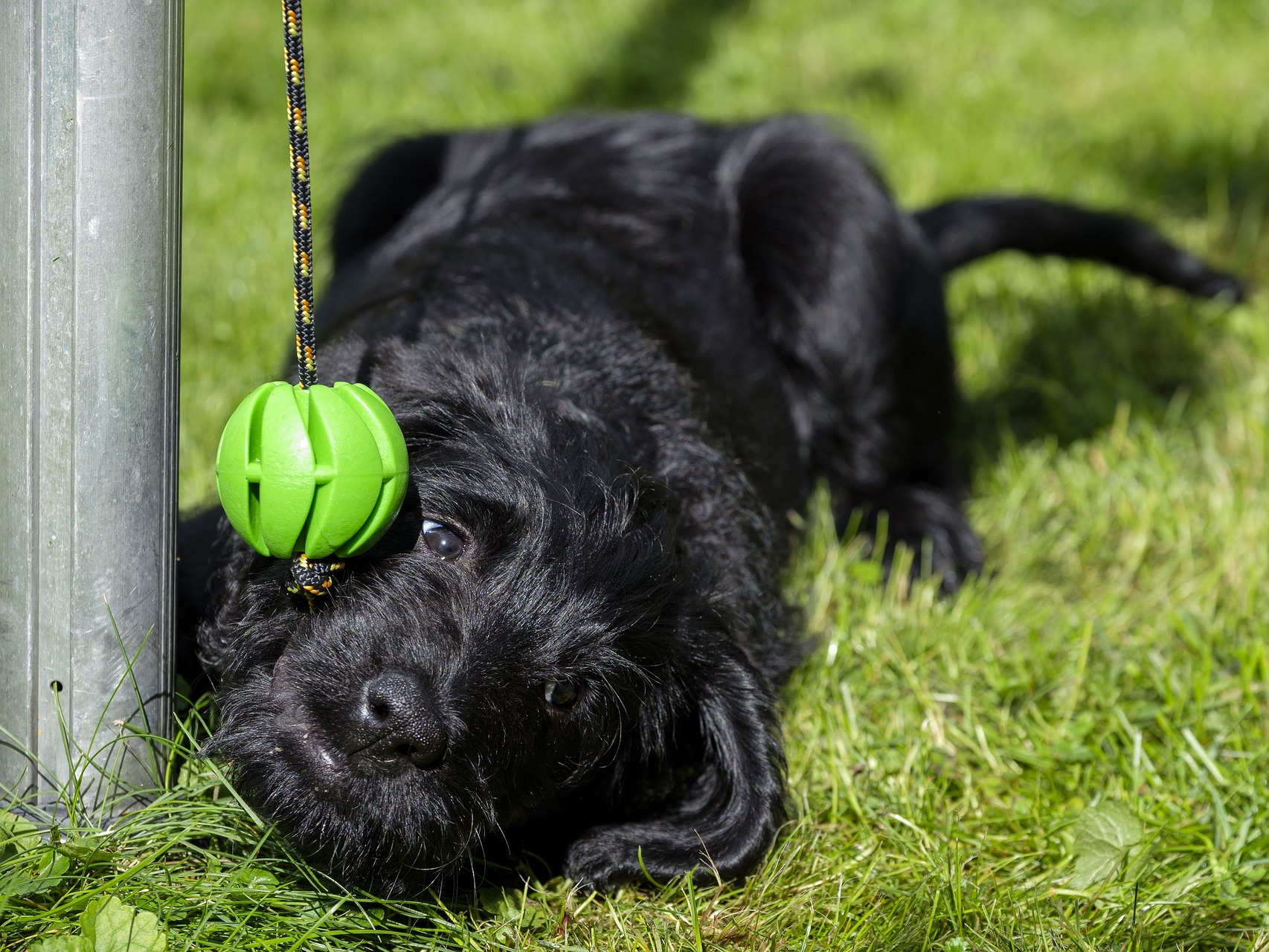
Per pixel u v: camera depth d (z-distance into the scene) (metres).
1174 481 4.59
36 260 2.35
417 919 2.68
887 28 9.35
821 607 3.89
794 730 3.35
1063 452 4.95
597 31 8.91
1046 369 5.50
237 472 2.24
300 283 2.24
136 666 2.62
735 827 2.80
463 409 2.79
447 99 7.80
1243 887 2.93
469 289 3.42
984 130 7.53
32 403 2.42
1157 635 3.83
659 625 2.78
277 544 2.28
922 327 4.70
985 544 4.52
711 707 2.89
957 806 3.18
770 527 3.53
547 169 4.45
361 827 2.46
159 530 2.58
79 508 2.47
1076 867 2.93
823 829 3.04
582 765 2.74
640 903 2.79
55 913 2.42
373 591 2.53
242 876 2.56
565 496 2.65
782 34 9.12
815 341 4.44
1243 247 6.59
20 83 2.27
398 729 2.33
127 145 2.31
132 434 2.47
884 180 4.81
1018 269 6.14
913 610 3.96
